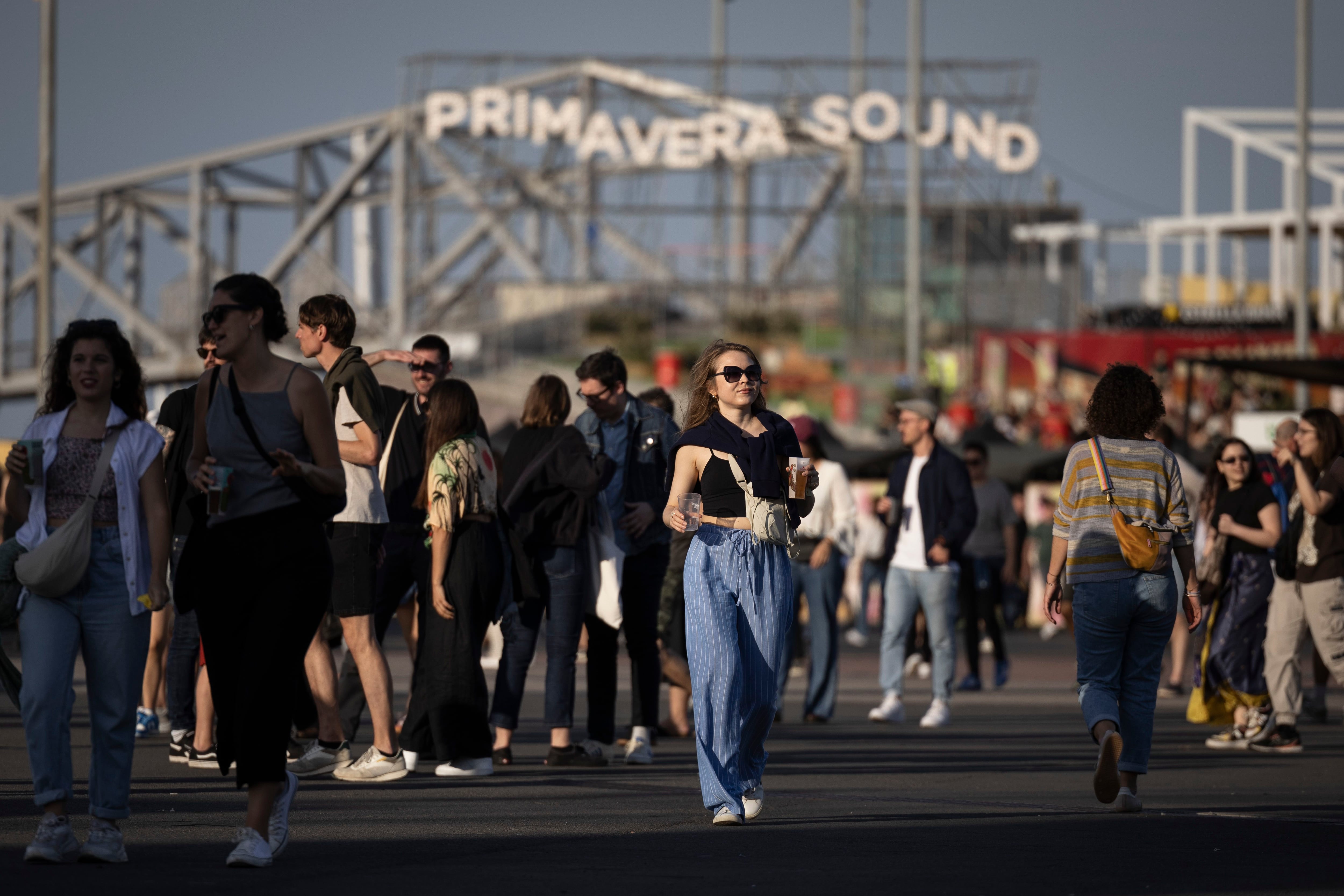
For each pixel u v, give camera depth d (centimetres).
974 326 15625
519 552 2894
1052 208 16625
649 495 3078
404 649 6062
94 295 17662
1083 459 2444
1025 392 14138
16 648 4747
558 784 2700
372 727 3488
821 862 1978
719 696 2253
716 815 2255
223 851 1989
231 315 1906
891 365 14962
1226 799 2639
